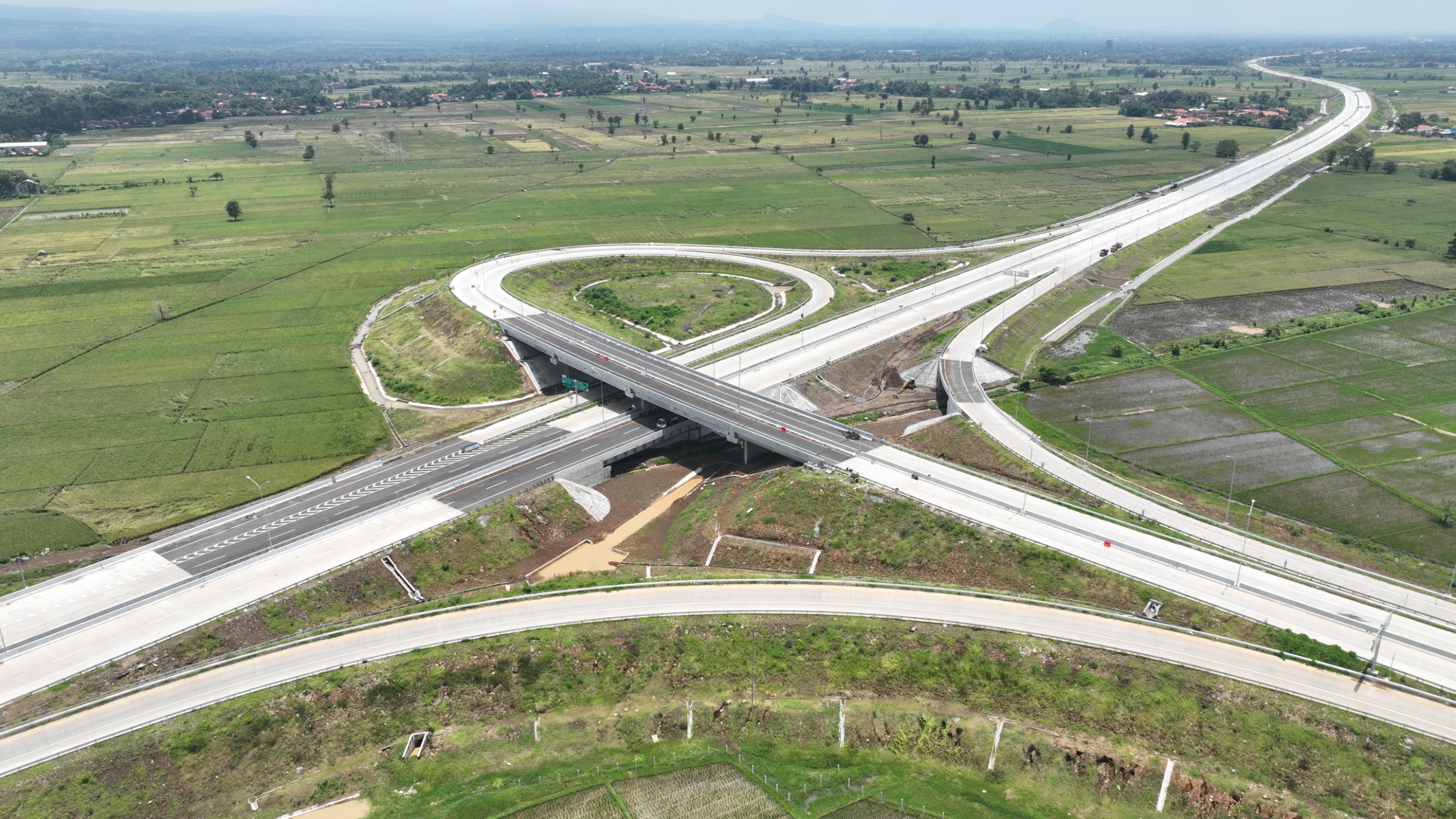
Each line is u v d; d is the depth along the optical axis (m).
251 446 162.88
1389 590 114.25
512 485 145.25
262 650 104.81
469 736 97.88
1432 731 90.06
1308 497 140.62
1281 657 99.69
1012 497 134.62
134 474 152.75
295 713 97.69
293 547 126.38
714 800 89.88
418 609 113.06
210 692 99.00
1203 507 136.75
